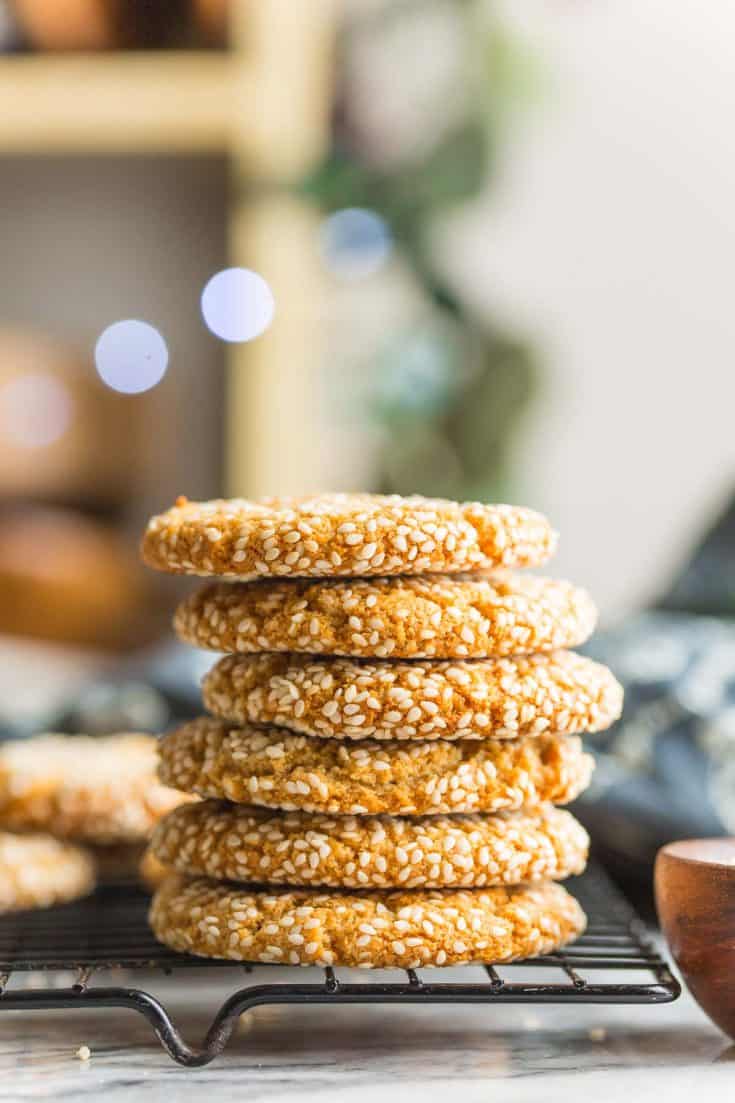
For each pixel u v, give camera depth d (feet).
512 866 3.52
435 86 10.24
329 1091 3.15
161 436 12.86
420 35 10.22
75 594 12.21
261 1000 3.23
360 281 11.22
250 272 11.28
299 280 11.32
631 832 4.61
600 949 3.88
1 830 4.91
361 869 3.44
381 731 3.43
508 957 3.46
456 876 3.47
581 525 11.27
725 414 11.09
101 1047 3.47
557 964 3.51
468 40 9.22
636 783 4.78
